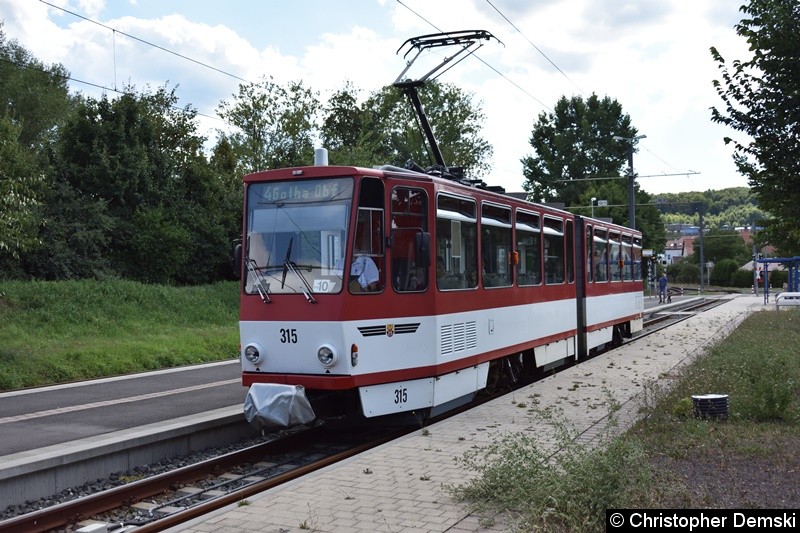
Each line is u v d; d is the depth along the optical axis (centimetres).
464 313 1134
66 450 837
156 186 3303
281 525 591
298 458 977
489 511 612
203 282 3397
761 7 888
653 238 6619
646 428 918
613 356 1764
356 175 973
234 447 1038
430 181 1052
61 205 2856
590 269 1828
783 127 886
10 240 1645
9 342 1819
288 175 1008
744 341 1853
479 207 1205
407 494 669
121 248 3088
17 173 2594
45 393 1361
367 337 964
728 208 13062
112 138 3197
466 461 748
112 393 1348
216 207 3562
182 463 941
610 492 604
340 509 628
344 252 959
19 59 4741
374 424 1062
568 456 671
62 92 4934
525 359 1462
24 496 781
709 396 984
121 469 899
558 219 1609
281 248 996
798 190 904
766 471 718
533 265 1455
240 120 3700
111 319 2280
